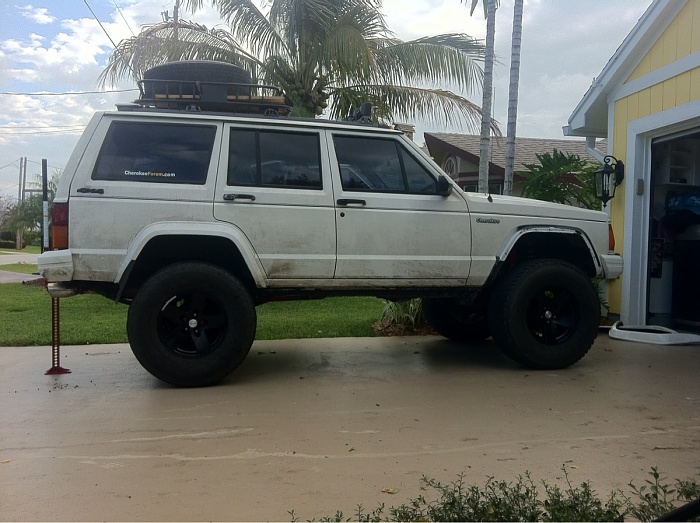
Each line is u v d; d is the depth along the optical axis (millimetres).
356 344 6852
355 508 2729
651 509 2441
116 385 4996
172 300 4891
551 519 2396
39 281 14367
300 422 3988
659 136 7395
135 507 2762
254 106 5484
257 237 4941
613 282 7852
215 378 4883
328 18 10805
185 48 11328
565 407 4312
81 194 4672
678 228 8000
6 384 5043
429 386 4934
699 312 7629
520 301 5371
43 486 2996
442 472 3129
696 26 6488
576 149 15016
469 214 5402
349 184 5207
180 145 4938
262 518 2645
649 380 5117
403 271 5258
